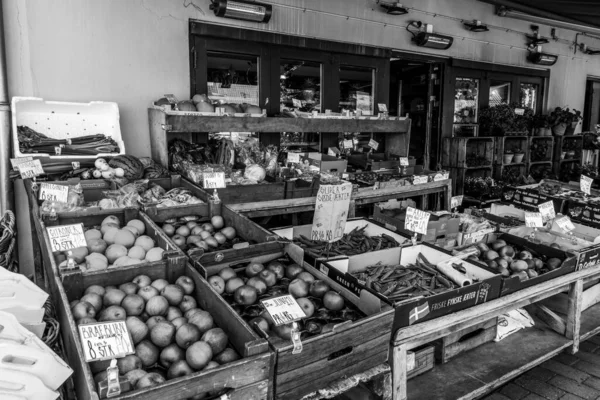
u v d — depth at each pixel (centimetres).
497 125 716
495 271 255
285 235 303
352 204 436
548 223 394
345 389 174
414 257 285
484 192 660
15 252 374
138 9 413
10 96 368
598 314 340
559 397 267
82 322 161
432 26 627
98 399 122
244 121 418
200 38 449
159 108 394
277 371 156
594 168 876
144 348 159
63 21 381
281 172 438
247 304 196
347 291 205
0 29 350
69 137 378
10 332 133
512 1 616
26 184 345
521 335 304
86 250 224
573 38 873
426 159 715
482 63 717
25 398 124
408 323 211
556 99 873
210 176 344
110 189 339
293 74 524
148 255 225
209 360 154
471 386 246
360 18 559
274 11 487
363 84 590
